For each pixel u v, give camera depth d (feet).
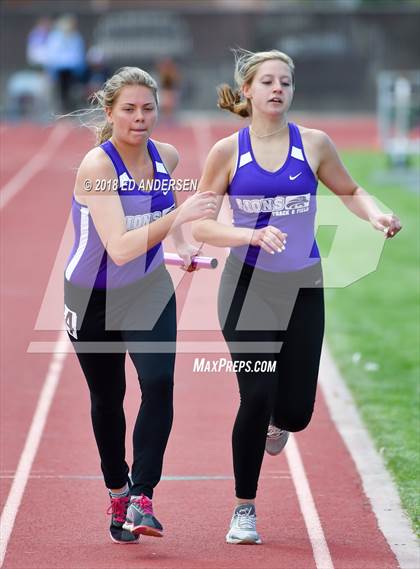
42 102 246.68
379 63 283.18
